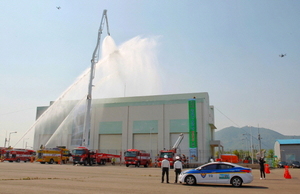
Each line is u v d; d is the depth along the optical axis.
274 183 21.09
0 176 21.39
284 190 16.50
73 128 76.56
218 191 15.58
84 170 33.72
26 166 39.09
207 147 74.88
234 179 18.39
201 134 70.75
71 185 16.55
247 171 18.48
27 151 64.88
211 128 91.19
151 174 29.44
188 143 71.06
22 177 20.98
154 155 72.81
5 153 60.75
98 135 77.88
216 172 18.72
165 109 74.50
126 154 53.09
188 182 19.05
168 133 72.81
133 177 24.59
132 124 75.94
